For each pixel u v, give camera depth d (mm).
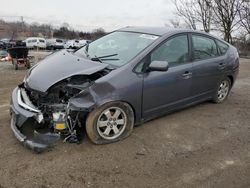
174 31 4977
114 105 4090
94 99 3877
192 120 5258
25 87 4262
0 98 6344
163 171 3623
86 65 4188
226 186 3395
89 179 3396
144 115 4543
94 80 3992
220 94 6219
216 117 5473
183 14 25203
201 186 3375
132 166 3691
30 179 3346
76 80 3971
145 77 4348
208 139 4551
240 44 24078
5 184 3244
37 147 3758
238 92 7438
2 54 18234
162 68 4195
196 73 5199
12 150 3922
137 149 4098
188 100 5273
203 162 3869
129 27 5516
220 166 3797
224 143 4441
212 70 5586
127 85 4129
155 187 3316
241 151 4219
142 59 4355
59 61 4410
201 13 23969
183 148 4215
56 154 3852
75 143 4098
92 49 5066
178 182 3426
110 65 4297
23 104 3889
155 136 4527
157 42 4617
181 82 4930
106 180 3395
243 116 5605
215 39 5859
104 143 4152
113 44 4945
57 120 3854
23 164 3615
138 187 3303
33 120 3932
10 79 8789
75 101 3822
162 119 5195
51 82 3893
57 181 3332
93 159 3791
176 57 4887
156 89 4527
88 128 3994
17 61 11609
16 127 4035
